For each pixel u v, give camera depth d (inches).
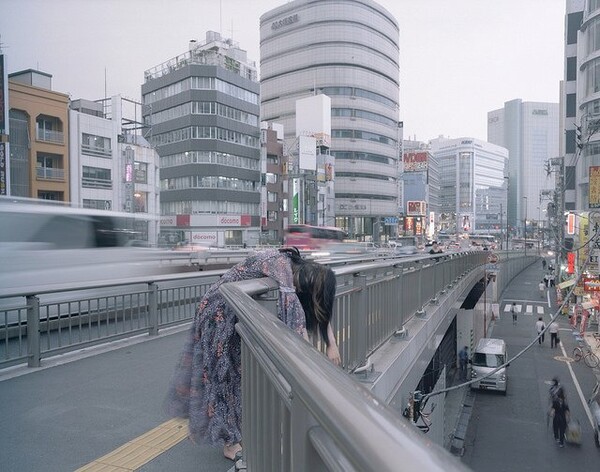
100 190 1679.4
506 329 1601.9
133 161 1771.7
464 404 905.5
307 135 3002.0
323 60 3624.5
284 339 54.7
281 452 65.2
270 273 109.7
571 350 1279.5
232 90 2465.6
